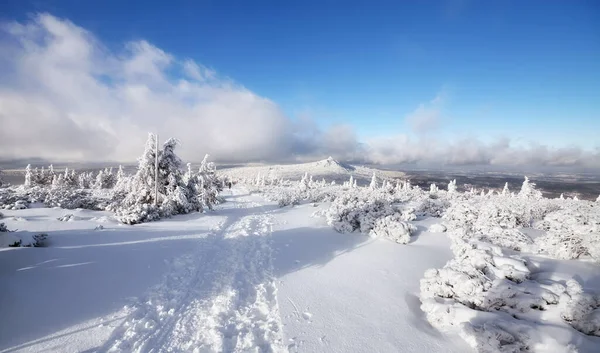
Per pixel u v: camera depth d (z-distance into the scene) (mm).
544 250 8391
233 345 4645
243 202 30781
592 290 5309
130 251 8805
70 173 47281
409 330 5004
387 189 31516
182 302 6070
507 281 5484
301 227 14398
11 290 5395
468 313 4875
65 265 6953
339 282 7246
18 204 17297
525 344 4098
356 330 5000
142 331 4879
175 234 12070
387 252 9492
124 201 17688
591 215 10352
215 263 8742
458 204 14383
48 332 4555
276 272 8047
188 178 21891
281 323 5211
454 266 6281
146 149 17984
